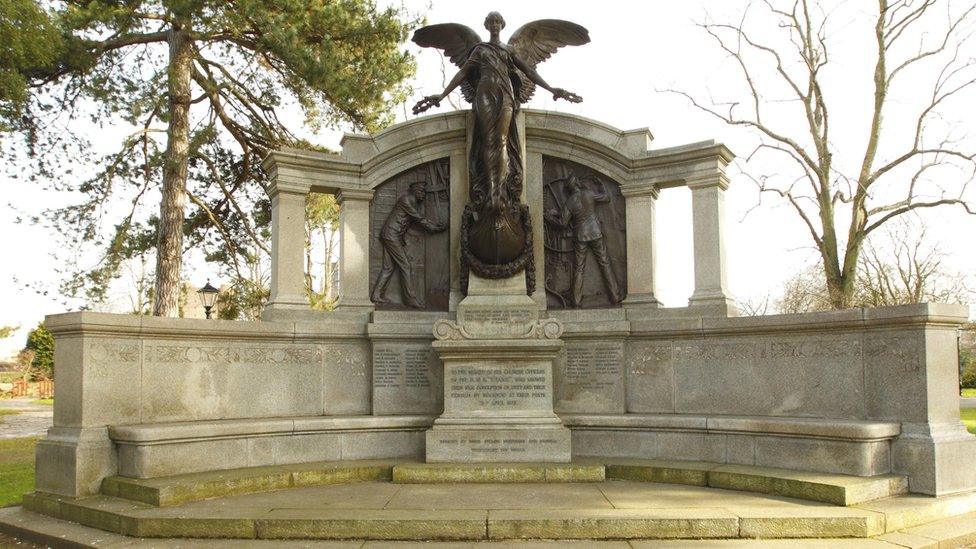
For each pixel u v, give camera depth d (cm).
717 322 1123
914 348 932
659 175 1245
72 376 960
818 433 935
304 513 796
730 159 1246
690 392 1153
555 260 1290
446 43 1317
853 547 718
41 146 2086
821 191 2648
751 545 729
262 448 1052
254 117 2200
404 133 1280
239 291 2391
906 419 932
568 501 859
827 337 1026
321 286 4050
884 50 2528
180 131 2025
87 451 927
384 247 1276
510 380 1105
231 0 1909
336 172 1256
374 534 764
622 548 722
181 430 963
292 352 1170
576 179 1295
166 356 1038
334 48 1909
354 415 1185
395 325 1209
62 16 1827
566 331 1212
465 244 1227
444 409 1110
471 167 1241
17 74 1695
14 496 1091
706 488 941
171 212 2027
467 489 946
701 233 1212
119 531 803
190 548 739
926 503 838
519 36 1299
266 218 2395
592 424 1143
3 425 2658
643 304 1235
